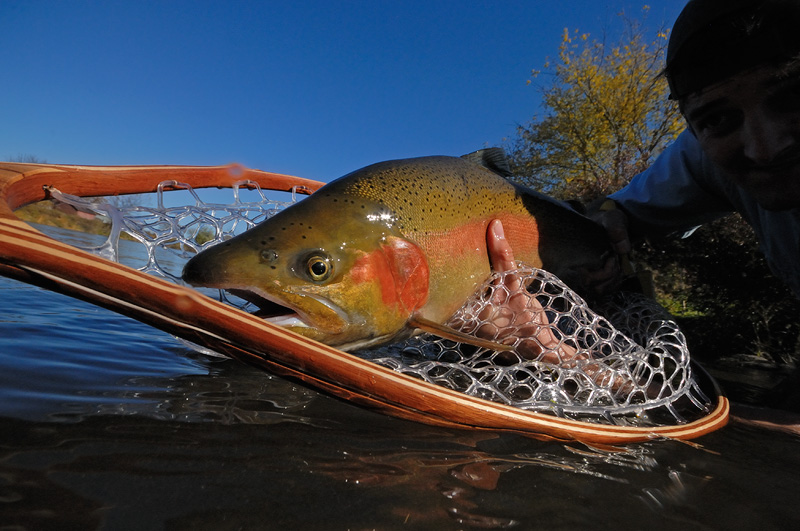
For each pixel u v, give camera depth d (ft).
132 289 0.53
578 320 1.02
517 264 1.24
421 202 1.07
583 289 1.53
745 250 2.47
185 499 0.48
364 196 1.00
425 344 1.22
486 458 0.67
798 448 0.89
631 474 0.67
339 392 0.67
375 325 0.96
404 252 1.00
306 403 0.81
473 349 1.21
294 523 0.46
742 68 0.93
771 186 1.03
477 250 1.18
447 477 0.60
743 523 0.57
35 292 1.69
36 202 0.81
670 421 0.99
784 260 1.44
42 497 0.45
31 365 0.84
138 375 0.86
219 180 1.22
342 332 0.92
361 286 0.93
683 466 0.73
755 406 1.28
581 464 0.68
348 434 0.69
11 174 0.73
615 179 6.10
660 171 1.68
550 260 1.43
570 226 1.49
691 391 1.17
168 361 0.98
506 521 0.51
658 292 2.90
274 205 1.34
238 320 0.58
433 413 0.70
